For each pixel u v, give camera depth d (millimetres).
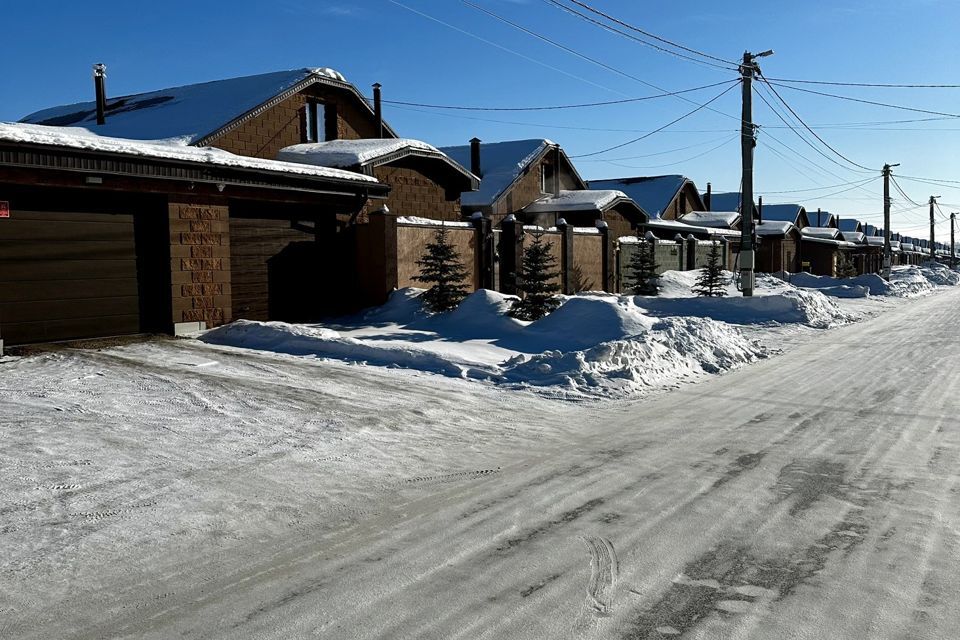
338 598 3963
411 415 8484
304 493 5750
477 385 10531
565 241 24891
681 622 3693
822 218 87250
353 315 17719
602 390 10344
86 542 4699
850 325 20953
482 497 5719
